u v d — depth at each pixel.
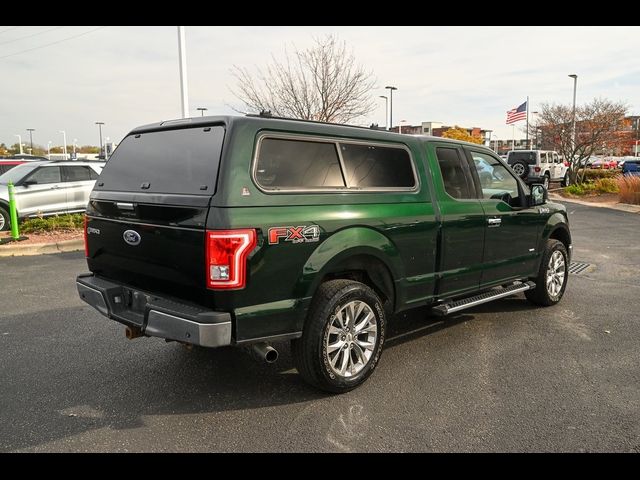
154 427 3.43
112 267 4.14
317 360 3.72
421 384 4.09
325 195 3.78
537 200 5.72
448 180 4.90
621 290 7.11
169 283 3.61
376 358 4.10
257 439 3.29
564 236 6.50
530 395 3.89
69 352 4.78
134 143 4.21
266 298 3.45
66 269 8.46
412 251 4.39
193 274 3.37
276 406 3.72
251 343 3.44
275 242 3.43
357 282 3.96
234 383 4.11
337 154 3.97
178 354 4.73
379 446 3.21
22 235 10.98
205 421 3.51
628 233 12.55
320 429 3.41
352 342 3.95
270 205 3.45
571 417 3.55
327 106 15.44
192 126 3.73
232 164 3.34
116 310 3.99
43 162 12.73
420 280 4.52
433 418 3.55
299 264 3.57
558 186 31.27
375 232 4.05
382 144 4.34
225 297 3.28
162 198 3.56
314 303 3.75
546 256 6.05
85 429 3.40
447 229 4.68
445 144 4.96
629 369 4.38
